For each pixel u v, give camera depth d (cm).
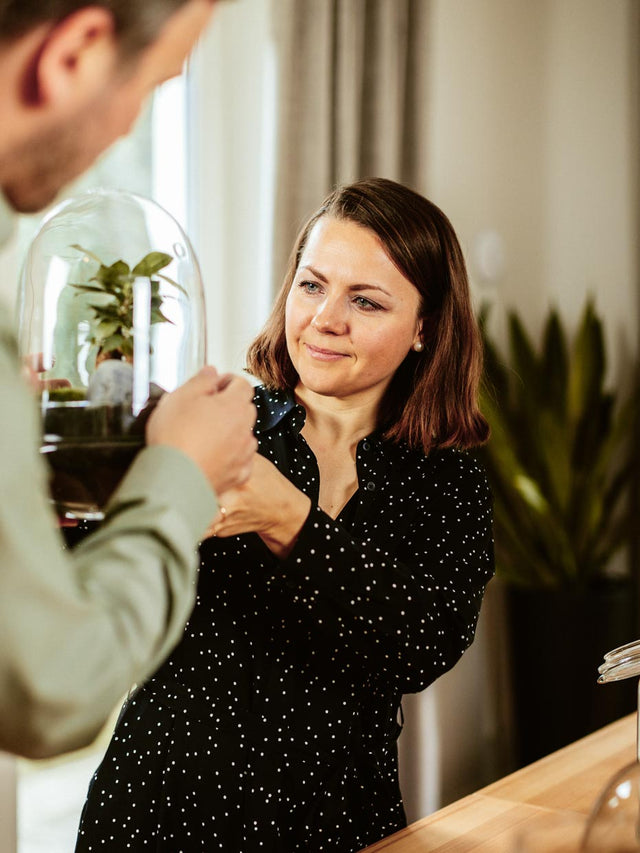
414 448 149
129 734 135
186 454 80
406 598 124
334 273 134
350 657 135
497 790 137
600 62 375
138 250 95
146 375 92
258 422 147
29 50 67
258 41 290
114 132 74
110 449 89
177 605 75
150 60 71
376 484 144
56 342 92
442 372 146
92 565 72
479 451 335
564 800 133
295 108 271
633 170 370
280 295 151
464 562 140
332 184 281
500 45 370
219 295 297
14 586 64
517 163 381
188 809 131
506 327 374
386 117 292
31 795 260
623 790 89
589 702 328
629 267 372
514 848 88
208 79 291
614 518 375
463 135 354
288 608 134
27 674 64
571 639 328
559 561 337
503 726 372
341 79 279
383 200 138
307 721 134
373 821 138
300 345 138
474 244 360
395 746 145
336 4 279
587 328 347
